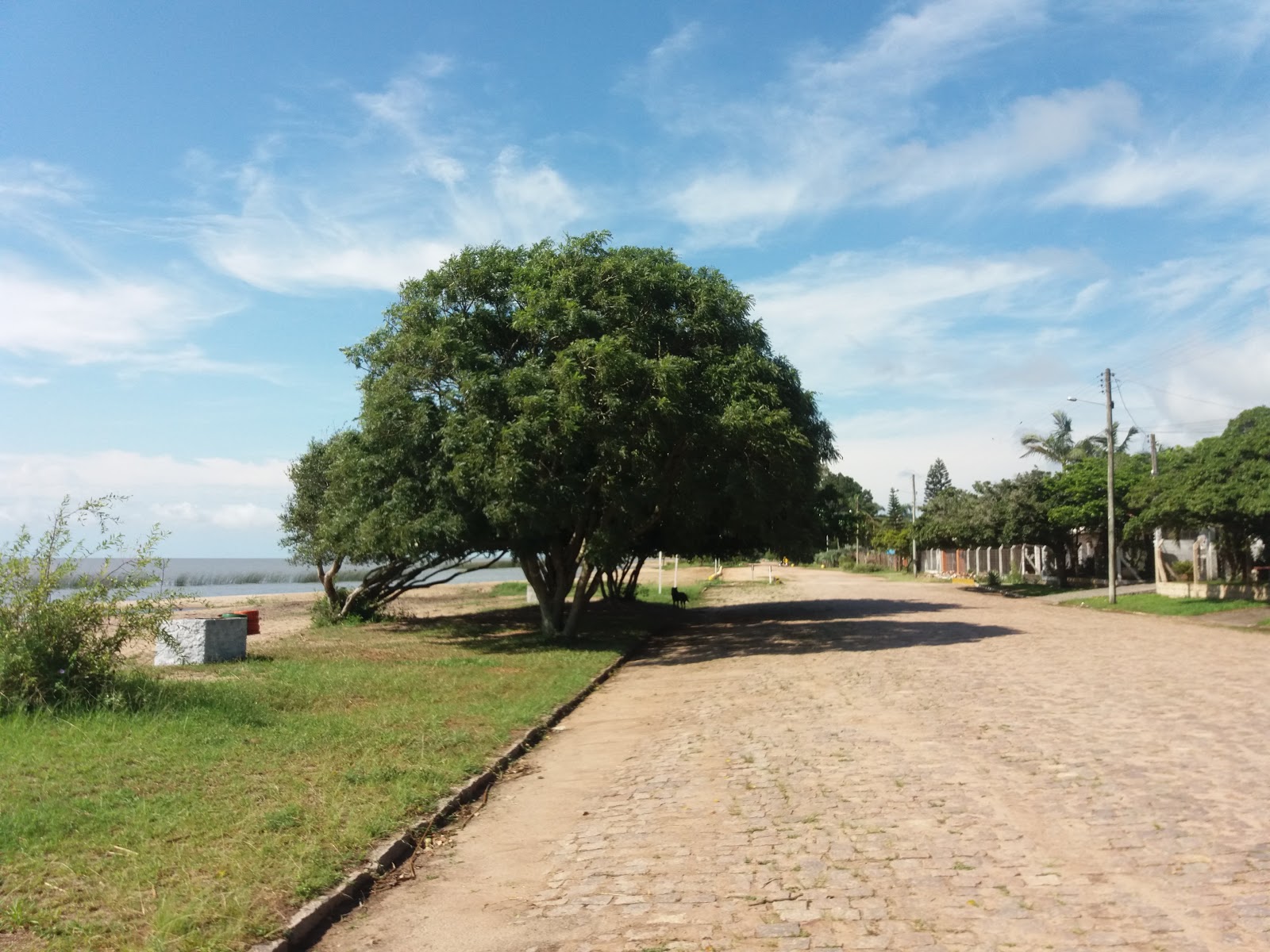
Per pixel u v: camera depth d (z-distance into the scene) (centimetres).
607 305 1969
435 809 754
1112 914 488
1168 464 3288
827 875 568
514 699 1311
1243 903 496
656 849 646
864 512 10606
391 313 2052
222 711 1053
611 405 1789
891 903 518
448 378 1962
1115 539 3656
